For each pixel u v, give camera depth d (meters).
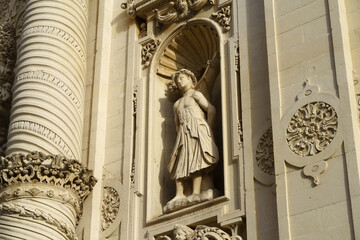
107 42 24.91
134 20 24.73
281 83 19.98
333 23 19.81
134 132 22.91
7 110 25.86
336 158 18.31
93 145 23.02
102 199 22.31
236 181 20.17
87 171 21.67
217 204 20.20
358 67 19.44
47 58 23.02
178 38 23.72
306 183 18.45
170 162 21.67
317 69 19.59
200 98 22.06
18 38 27.06
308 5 20.48
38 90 22.39
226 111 21.22
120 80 24.02
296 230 18.09
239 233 19.55
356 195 17.62
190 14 23.50
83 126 23.53
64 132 22.12
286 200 18.53
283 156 19.06
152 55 23.78
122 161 22.59
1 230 20.16
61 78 22.91
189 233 20.16
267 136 20.08
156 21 24.17
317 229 17.83
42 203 20.73
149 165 22.03
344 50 19.41
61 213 20.86
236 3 22.48
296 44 20.20
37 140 21.69
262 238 19.02
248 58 21.39
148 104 23.02
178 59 23.97
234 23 22.25
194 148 21.30
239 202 19.83
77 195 21.55
